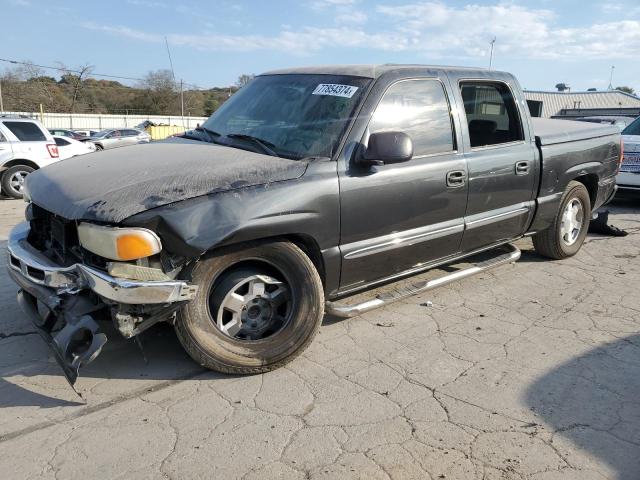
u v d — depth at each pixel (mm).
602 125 6113
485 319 4266
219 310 3191
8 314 4223
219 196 2986
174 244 2848
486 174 4387
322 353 3656
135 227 2766
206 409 2996
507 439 2762
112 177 3105
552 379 3363
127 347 3672
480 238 4570
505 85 4734
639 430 2855
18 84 57156
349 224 3518
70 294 2941
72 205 2926
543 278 5258
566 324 4191
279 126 3793
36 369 3410
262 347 3328
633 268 5633
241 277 3221
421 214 3947
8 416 2916
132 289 2764
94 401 3064
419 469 2535
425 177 3898
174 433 2783
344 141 3510
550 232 5523
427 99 4035
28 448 2656
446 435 2791
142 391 3168
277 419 2910
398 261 3930
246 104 4238
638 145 8789
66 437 2744
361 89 3723
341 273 3594
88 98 62062
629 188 8922
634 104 43344
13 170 11219
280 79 4273
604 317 4340
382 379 3334
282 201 3152
